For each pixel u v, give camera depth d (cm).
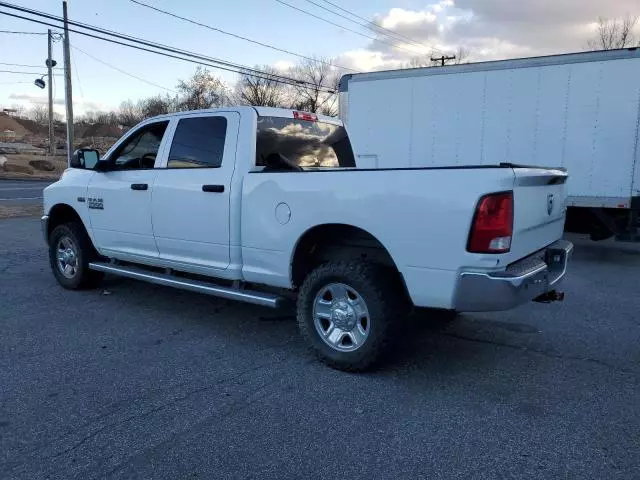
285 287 473
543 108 959
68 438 328
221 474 293
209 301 642
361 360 421
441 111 1053
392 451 316
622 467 299
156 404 374
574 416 359
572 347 495
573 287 739
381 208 404
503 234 367
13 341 496
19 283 721
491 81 1000
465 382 415
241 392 395
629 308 629
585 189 938
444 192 378
